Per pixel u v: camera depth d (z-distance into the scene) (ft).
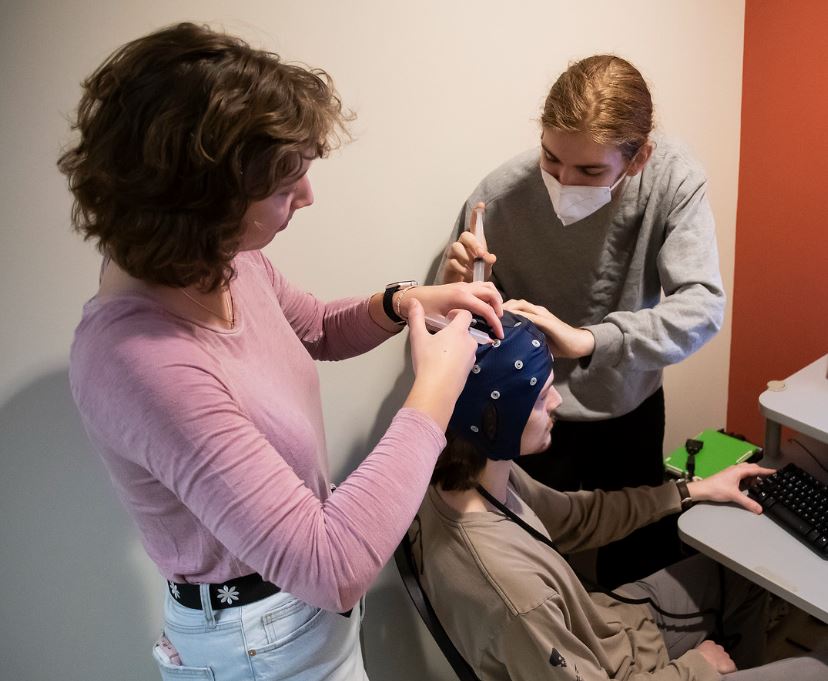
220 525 2.11
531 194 4.25
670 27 5.38
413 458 2.28
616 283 4.48
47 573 4.07
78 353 2.16
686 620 4.39
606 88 3.44
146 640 4.52
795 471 4.35
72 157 2.08
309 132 2.05
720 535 3.98
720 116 6.07
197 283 2.21
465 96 4.51
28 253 3.43
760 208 6.33
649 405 5.25
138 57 1.92
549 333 3.68
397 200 4.49
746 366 7.04
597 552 6.08
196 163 1.87
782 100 5.81
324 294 4.44
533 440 3.52
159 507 2.44
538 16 4.62
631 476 5.51
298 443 2.58
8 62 3.14
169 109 1.85
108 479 4.00
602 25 4.98
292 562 2.09
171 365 2.07
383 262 4.60
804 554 3.79
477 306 3.22
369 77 4.08
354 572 2.16
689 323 3.81
